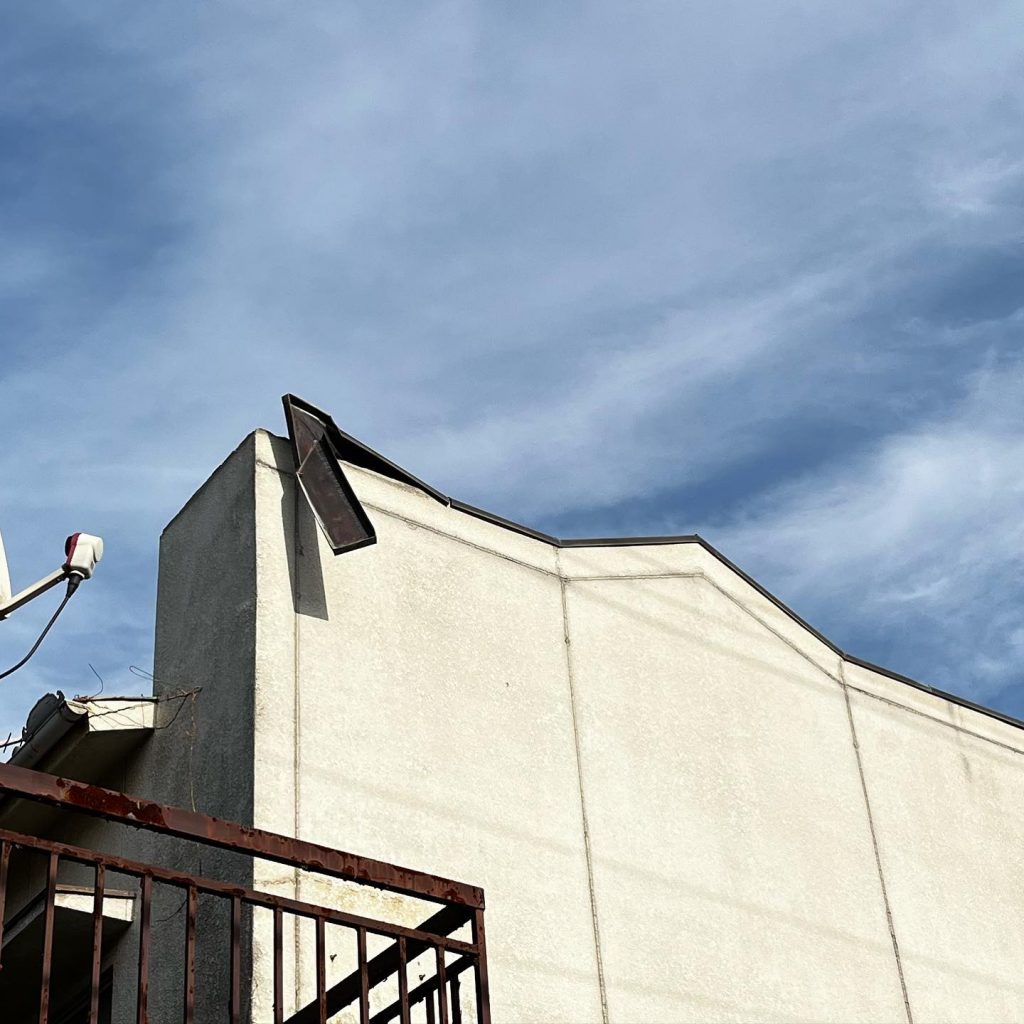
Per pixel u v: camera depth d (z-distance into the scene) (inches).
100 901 230.7
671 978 391.9
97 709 370.0
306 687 361.1
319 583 380.2
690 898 409.7
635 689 437.1
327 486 389.7
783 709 476.1
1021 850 517.7
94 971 226.1
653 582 466.0
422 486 421.4
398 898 349.1
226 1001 319.0
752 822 440.1
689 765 435.5
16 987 379.9
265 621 363.3
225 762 349.4
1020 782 538.3
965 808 510.3
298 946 326.6
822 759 476.4
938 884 480.4
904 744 508.1
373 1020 277.9
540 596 432.5
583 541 455.8
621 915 391.9
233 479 394.3
